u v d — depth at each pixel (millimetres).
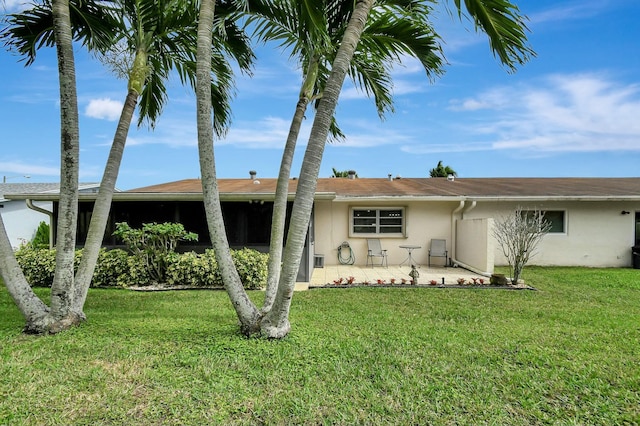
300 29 4969
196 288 8188
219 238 4375
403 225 12844
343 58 3977
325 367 3545
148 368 3457
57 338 4246
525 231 8617
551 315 5699
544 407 2910
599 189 12938
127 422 2627
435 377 3391
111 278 8414
